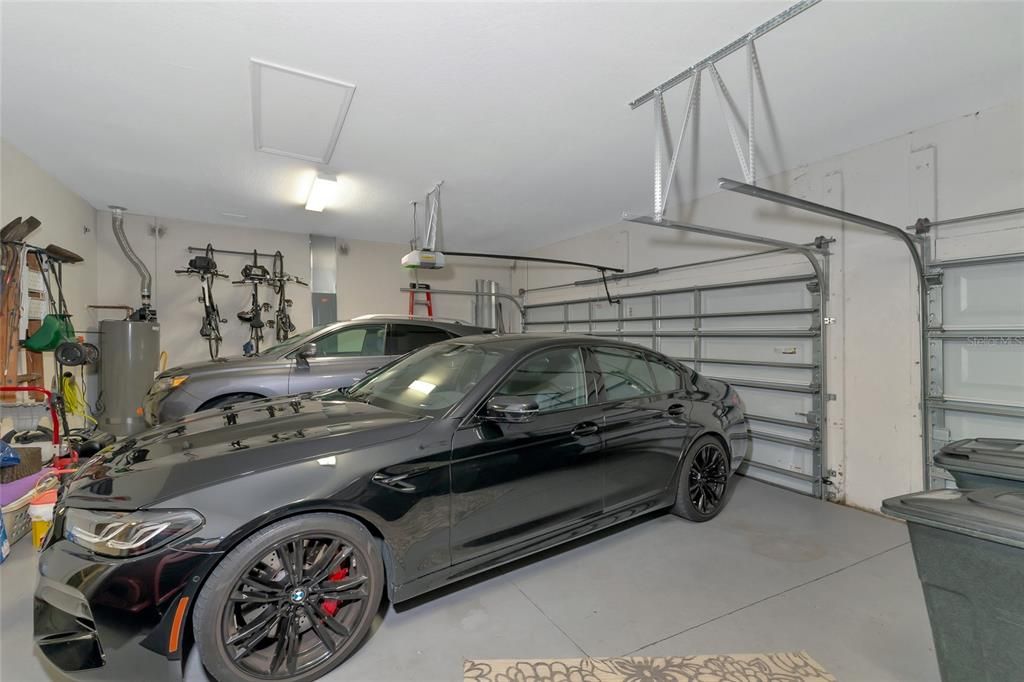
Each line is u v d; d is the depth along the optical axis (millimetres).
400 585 2039
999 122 3031
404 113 3254
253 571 1750
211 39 2436
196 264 5941
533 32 2367
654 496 3113
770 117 3266
